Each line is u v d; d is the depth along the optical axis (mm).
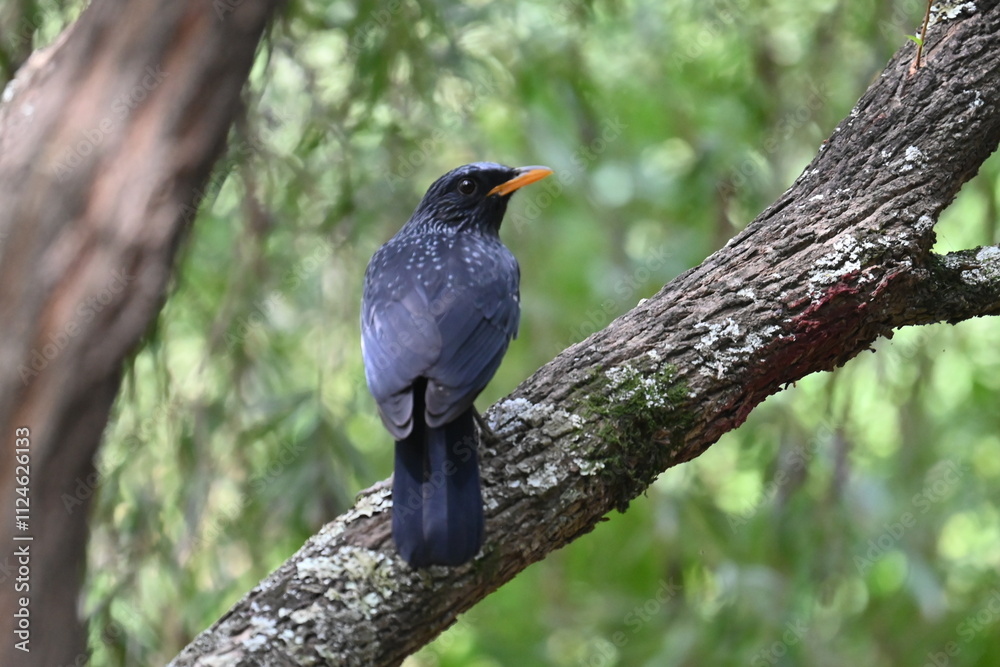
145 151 5406
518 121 13883
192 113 5492
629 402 6617
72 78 5484
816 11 13719
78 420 5238
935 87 7699
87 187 5328
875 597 13148
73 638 5273
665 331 6949
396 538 5797
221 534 11078
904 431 12555
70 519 5254
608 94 14609
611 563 14781
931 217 7320
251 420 11070
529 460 6379
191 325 12273
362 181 11203
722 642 12195
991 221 12555
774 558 12859
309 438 10953
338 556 5977
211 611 10930
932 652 12594
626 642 13641
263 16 5656
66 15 8414
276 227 10859
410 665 14992
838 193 7496
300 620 5762
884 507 12648
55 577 5199
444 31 11016
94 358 5250
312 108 10969
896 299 7211
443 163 12977
